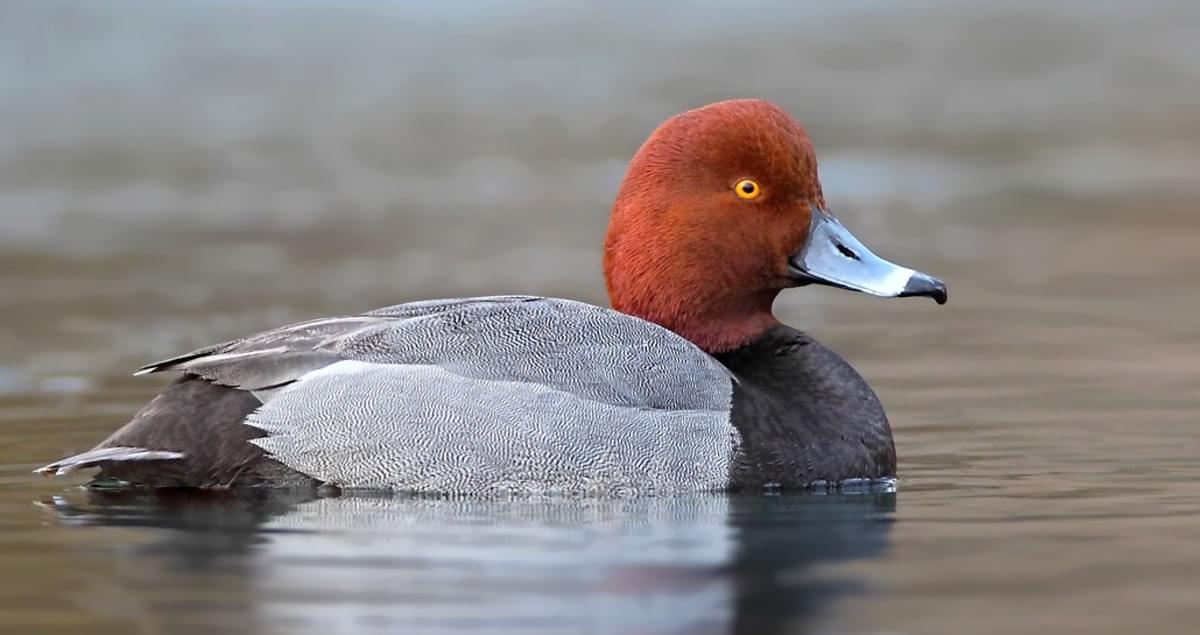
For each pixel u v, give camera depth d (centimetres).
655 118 2820
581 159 2628
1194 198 2448
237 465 1020
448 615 780
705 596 815
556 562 873
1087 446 1191
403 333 1045
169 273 1922
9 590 823
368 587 824
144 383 1411
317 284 1864
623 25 3512
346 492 1025
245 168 2558
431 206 2353
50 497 1021
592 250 2069
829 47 3375
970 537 936
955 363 1533
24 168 2506
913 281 1119
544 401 1029
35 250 2050
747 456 1055
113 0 3172
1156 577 852
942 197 2462
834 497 1045
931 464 1145
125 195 2383
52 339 1593
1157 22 3659
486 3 3553
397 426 1020
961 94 3097
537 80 3078
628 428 1034
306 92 2970
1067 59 3362
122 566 864
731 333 1140
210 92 2938
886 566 873
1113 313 1781
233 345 1057
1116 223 2294
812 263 1131
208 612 786
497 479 1022
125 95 2886
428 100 2948
